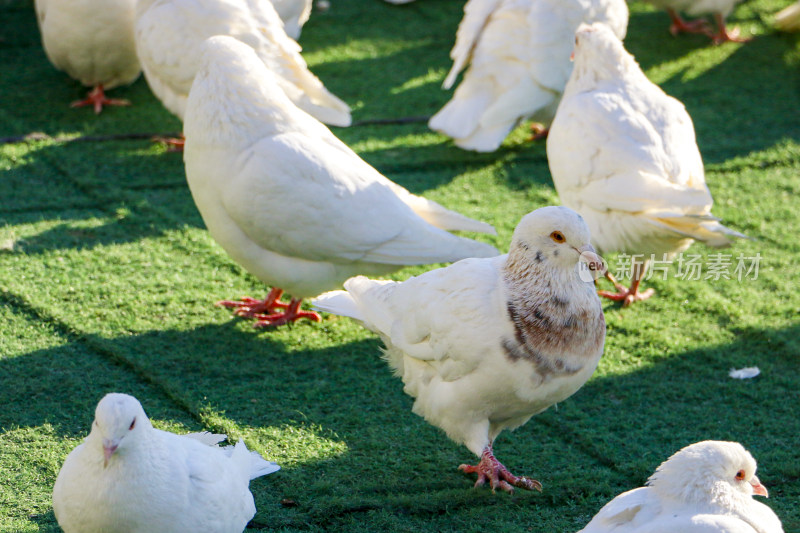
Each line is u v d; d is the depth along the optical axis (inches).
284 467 185.0
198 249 268.2
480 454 178.9
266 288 255.0
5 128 329.1
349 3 460.8
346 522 171.6
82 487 137.6
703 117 352.8
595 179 234.1
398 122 350.9
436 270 182.5
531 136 348.2
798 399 212.1
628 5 462.3
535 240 164.7
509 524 172.1
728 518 128.6
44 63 387.2
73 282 246.2
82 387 207.2
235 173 213.2
